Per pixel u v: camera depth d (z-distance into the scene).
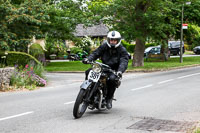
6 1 15.95
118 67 7.98
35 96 11.13
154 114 7.99
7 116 7.73
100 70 7.48
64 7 27.59
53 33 28.81
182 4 24.94
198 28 37.50
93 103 7.64
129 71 22.64
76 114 7.32
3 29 16.16
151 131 6.34
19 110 8.48
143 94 11.45
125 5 23.38
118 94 11.48
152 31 23.42
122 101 9.97
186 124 6.90
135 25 22.98
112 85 7.83
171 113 8.11
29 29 17.23
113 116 7.73
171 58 38.53
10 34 16.28
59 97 10.85
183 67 26.05
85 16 26.89
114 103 9.62
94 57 7.87
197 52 50.09
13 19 15.91
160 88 13.12
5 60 15.80
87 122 7.09
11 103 9.61
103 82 7.66
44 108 8.76
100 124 6.92
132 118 7.52
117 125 6.84
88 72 7.78
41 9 16.98
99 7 25.14
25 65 15.88
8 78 12.96
